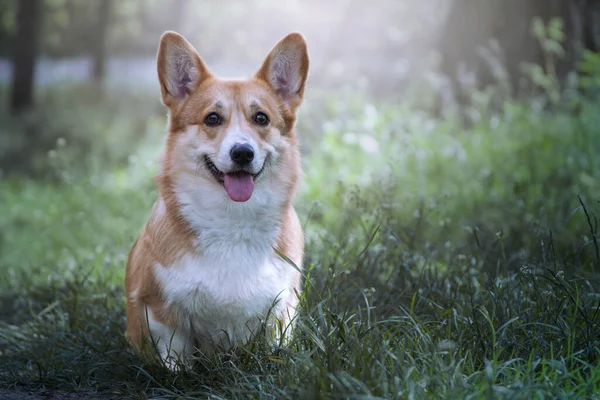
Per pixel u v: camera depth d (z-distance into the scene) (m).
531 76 9.69
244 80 4.29
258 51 29.91
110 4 25.97
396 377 3.15
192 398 3.48
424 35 12.23
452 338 3.74
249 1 29.77
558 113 8.30
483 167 7.31
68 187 10.46
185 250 3.89
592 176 6.57
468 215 6.40
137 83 28.34
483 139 7.87
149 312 3.95
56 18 32.12
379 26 14.30
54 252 8.09
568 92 8.64
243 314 3.90
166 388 3.74
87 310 5.05
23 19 20.41
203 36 31.30
